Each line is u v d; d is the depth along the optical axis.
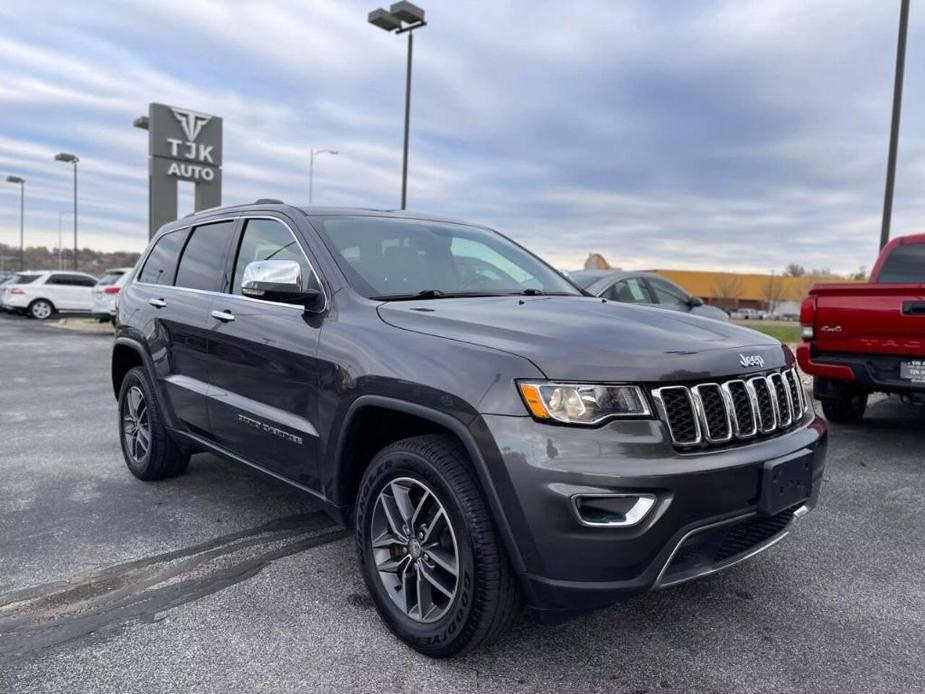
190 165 22.53
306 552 3.64
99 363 11.77
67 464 5.24
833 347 5.92
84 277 25.95
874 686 2.50
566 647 2.74
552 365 2.37
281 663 2.60
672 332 2.76
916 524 4.12
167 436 4.52
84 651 2.67
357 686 2.46
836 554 3.68
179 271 4.47
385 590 2.82
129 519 4.09
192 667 2.57
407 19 16.58
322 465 3.08
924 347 5.36
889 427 6.72
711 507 2.39
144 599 3.10
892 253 6.67
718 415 2.54
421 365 2.62
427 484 2.60
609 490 2.25
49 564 3.46
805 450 2.76
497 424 2.36
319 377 3.05
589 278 7.61
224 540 3.79
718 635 2.85
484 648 2.72
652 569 2.32
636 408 2.35
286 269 3.09
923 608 3.09
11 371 10.67
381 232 3.69
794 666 2.63
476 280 3.69
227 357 3.71
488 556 2.42
